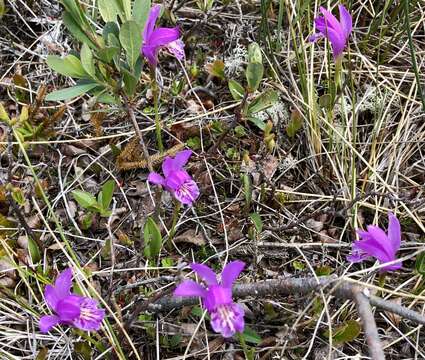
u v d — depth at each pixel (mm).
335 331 404
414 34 591
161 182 397
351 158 484
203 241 466
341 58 462
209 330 419
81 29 415
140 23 426
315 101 512
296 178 513
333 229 475
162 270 447
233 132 524
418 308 429
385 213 479
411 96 550
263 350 409
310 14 590
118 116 528
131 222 474
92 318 357
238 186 498
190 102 539
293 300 424
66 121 530
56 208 483
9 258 438
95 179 503
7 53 570
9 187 426
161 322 419
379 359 331
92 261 454
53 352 409
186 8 601
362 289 366
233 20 601
